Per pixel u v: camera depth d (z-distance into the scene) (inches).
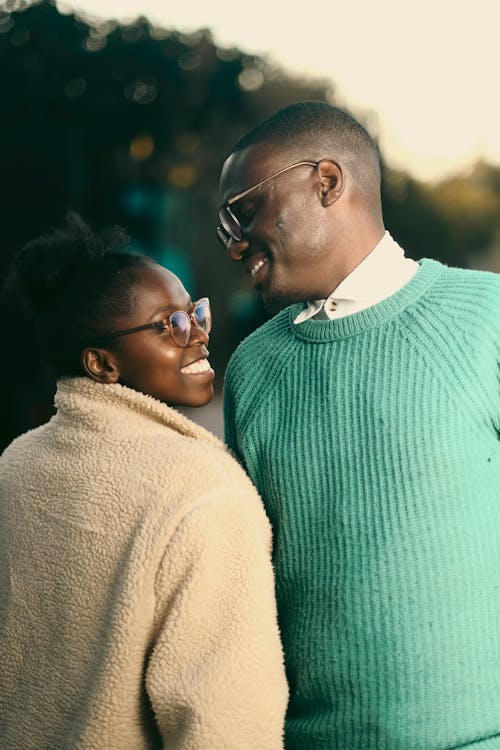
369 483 72.4
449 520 70.5
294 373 78.2
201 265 535.5
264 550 67.8
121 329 72.1
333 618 72.9
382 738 71.0
